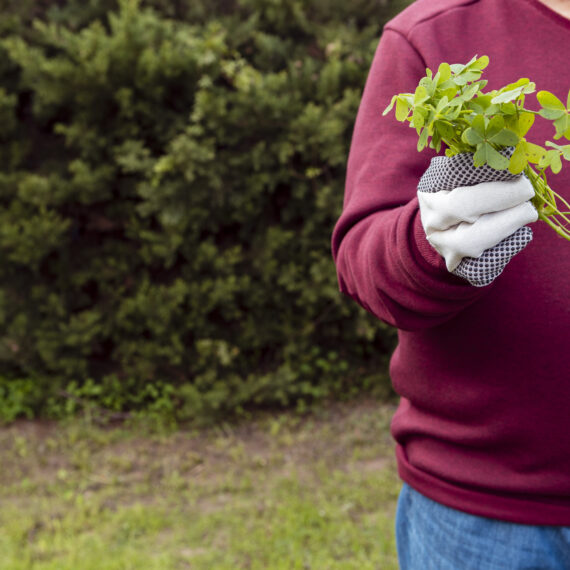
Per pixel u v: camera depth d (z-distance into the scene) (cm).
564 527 108
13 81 444
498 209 76
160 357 464
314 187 449
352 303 461
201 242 462
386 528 325
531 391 104
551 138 106
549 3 111
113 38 407
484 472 111
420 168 109
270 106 416
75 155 461
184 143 411
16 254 436
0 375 479
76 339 452
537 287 103
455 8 117
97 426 448
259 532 324
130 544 319
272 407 474
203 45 416
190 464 402
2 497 367
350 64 430
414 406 123
